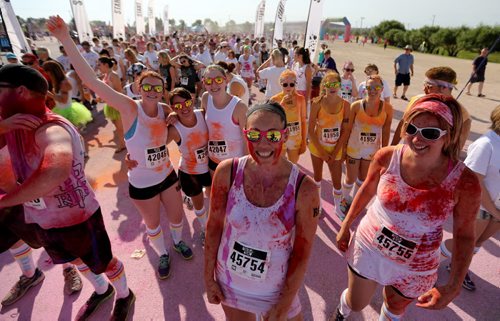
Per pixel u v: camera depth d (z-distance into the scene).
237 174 1.50
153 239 2.85
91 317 2.50
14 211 2.06
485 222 2.53
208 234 1.67
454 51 41.31
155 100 2.45
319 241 3.43
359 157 3.54
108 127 7.38
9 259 3.17
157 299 2.68
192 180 3.09
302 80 6.51
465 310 2.57
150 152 2.54
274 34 15.31
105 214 3.92
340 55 30.83
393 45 58.16
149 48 11.33
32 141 1.71
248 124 1.39
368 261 1.84
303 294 2.74
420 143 1.48
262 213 1.46
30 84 1.60
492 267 3.04
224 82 2.70
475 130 7.41
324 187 4.62
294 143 3.78
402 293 1.81
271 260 1.54
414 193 1.59
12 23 9.05
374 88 3.19
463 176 1.49
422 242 1.65
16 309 2.57
